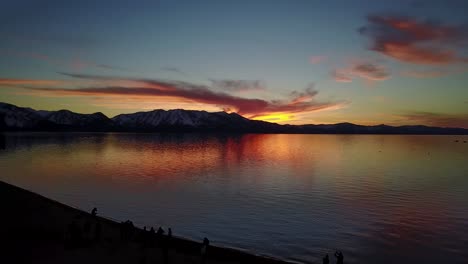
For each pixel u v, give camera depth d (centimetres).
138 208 6166
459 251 4194
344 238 4656
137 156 17600
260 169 12594
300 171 12069
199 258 3250
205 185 8812
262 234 4772
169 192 7762
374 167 13675
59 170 11419
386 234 4847
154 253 3209
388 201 7056
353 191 8169
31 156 16500
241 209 6200
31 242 3191
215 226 5112
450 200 7169
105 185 8556
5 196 4834
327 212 6069
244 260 3428
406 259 3944
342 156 19500
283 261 3528
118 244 3381
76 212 4712
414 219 5653
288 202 6881
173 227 5028
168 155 18612
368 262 3844
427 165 14612
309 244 4397
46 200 5147
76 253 2997
